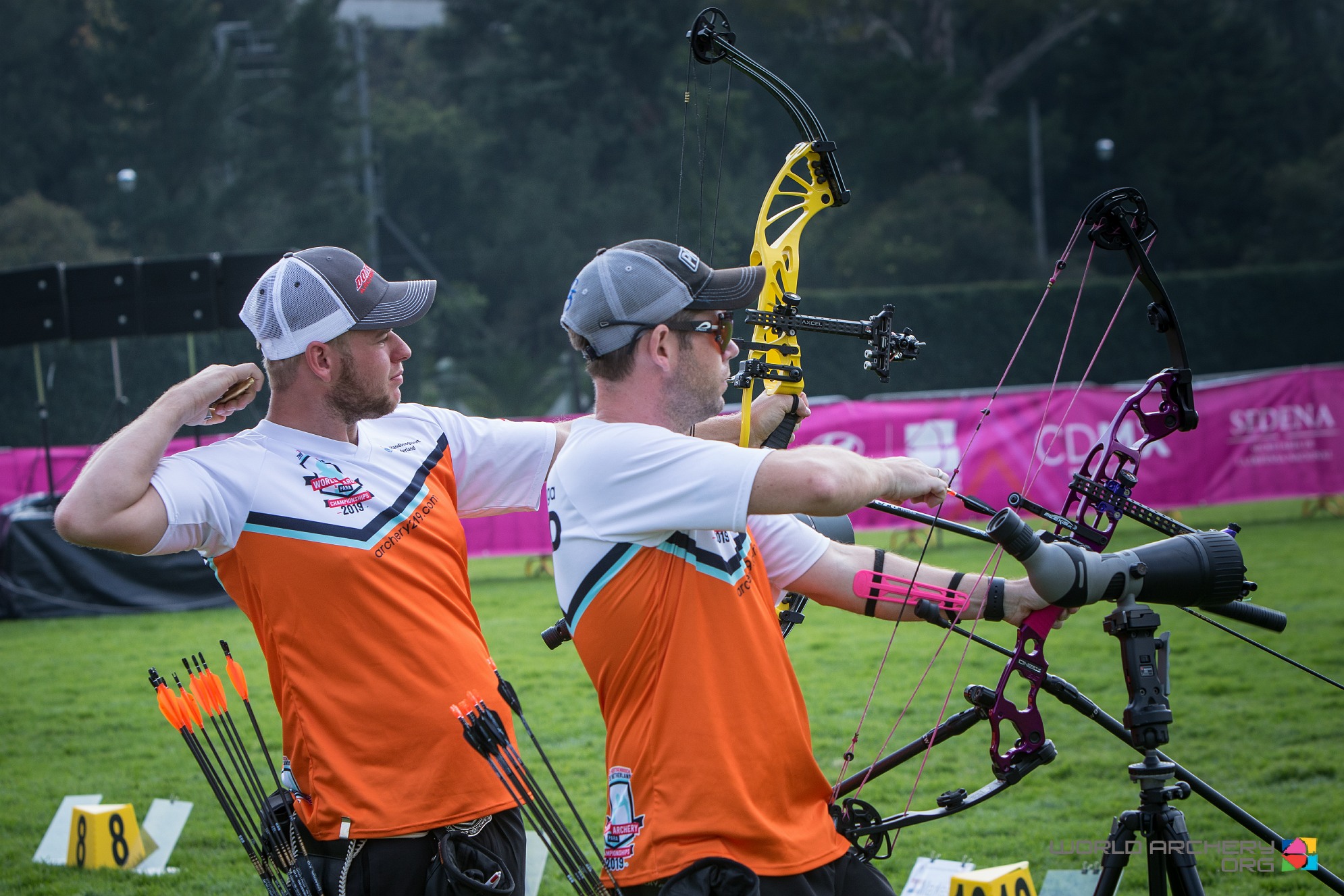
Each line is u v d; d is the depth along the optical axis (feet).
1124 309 286.46
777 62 394.52
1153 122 369.09
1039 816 47.24
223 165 360.48
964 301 280.31
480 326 337.11
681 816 18.06
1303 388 135.85
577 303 19.39
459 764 22.07
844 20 400.26
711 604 18.54
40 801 54.49
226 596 115.44
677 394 19.43
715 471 17.92
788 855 18.24
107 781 57.57
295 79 349.61
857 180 365.20
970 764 55.06
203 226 328.49
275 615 22.43
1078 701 21.21
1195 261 360.07
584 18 350.43
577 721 64.90
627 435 18.81
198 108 341.00
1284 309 301.43
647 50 349.20
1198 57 382.42
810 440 127.13
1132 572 19.43
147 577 114.01
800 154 20.74
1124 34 384.88
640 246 19.30
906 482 19.47
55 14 362.94
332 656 22.13
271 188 343.87
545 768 55.88
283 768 24.21
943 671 74.08
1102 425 129.18
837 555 21.67
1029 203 384.68
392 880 21.75
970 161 376.07
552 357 340.80
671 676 18.34
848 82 369.09
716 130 207.72
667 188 342.23
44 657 91.71
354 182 381.19
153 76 338.95
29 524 112.68
